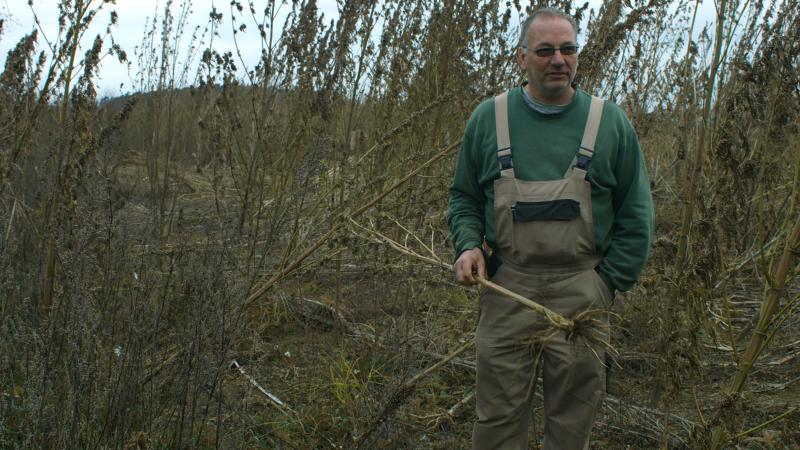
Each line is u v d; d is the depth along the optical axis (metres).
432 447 3.69
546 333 2.58
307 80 4.46
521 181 2.68
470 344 3.61
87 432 2.83
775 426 3.73
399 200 4.50
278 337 4.91
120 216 3.34
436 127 4.88
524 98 2.73
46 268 3.82
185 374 3.09
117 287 3.19
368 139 5.07
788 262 2.49
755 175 2.63
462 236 2.88
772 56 2.56
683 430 3.84
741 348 4.81
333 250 4.59
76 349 2.87
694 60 4.39
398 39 5.00
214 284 3.16
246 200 4.21
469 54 4.75
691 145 4.26
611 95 4.81
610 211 2.75
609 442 3.84
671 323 2.96
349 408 3.79
